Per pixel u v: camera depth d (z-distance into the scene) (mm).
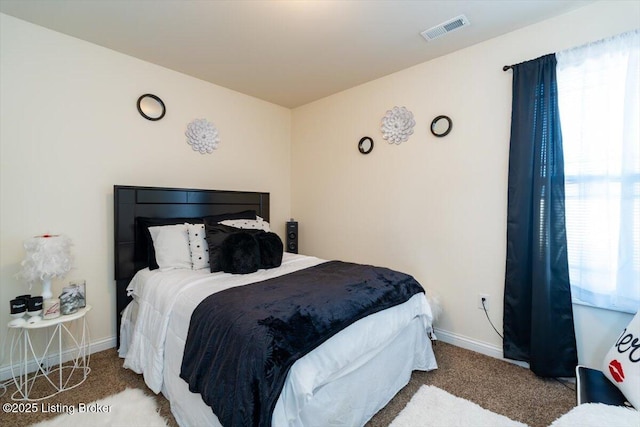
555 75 1942
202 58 2559
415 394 1813
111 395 1786
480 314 2357
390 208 2902
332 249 3432
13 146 2004
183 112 2863
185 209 2773
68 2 1831
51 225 2156
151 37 2232
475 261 2377
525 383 1931
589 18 1870
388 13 1951
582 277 1899
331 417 1379
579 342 1938
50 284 1937
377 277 2014
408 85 2736
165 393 1706
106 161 2402
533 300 1990
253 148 3482
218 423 1294
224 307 1490
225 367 1247
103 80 2375
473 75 2354
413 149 2721
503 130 2217
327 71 2805
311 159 3662
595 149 1838
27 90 2049
